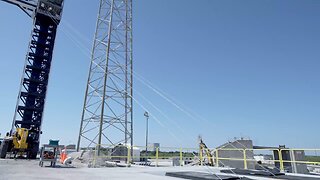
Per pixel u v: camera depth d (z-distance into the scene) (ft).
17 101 105.09
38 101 110.52
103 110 95.14
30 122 106.22
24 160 82.48
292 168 58.80
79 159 80.43
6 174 35.04
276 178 38.09
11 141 93.40
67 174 36.94
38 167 51.01
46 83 112.27
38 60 114.42
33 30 115.03
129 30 114.01
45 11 115.85
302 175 43.09
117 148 91.35
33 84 111.24
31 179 29.89
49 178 31.27
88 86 99.81
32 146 99.09
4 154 90.33
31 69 111.96
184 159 87.51
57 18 117.80
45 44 116.67
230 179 33.32
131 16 115.55
